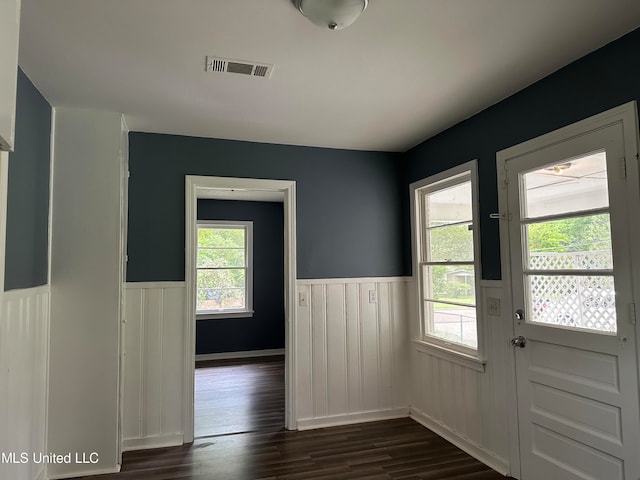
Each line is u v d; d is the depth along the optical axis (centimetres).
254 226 689
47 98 279
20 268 237
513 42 216
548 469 253
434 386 369
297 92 276
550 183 256
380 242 412
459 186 345
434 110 310
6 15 111
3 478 210
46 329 281
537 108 263
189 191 358
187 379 346
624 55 211
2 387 210
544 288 260
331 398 384
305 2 174
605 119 220
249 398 459
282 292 699
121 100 285
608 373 219
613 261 216
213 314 658
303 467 301
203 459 313
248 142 379
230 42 213
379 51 223
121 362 311
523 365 273
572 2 182
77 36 205
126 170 335
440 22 197
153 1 178
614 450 214
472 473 289
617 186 214
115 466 293
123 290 323
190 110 304
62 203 293
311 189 395
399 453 322
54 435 284
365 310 400
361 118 325
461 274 342
